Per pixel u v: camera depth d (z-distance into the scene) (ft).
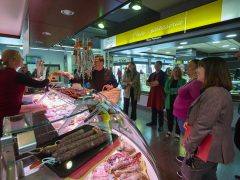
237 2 9.15
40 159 2.42
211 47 21.27
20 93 5.39
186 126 4.80
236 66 20.01
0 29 13.51
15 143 2.18
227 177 7.06
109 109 4.20
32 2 6.89
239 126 6.20
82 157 2.64
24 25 10.83
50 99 7.10
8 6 8.41
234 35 11.27
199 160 4.24
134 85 14.37
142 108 19.60
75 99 4.83
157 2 12.45
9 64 5.37
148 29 14.99
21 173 2.19
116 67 32.07
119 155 3.76
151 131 12.17
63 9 7.65
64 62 30.25
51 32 11.82
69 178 2.25
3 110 5.01
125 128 4.23
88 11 7.93
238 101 11.67
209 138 3.98
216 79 4.14
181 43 14.74
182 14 12.01
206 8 10.57
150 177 3.49
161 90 12.42
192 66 7.63
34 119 3.24
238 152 9.04
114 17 17.25
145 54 27.37
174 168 7.66
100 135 3.18
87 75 9.02
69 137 2.98
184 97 7.69
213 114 3.80
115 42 19.30
